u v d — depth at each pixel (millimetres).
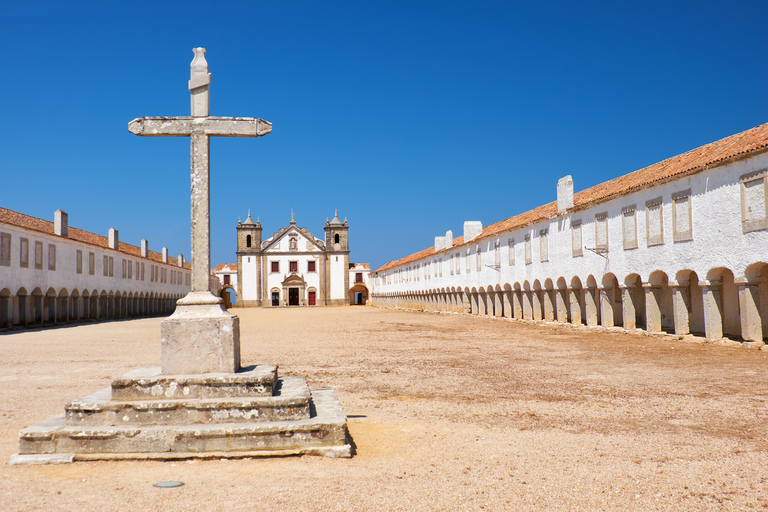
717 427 7016
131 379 6348
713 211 17062
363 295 94500
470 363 14086
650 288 20312
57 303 36969
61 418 6402
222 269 89500
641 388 9984
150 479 5090
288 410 6180
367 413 8211
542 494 4680
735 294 19047
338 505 4426
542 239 29250
